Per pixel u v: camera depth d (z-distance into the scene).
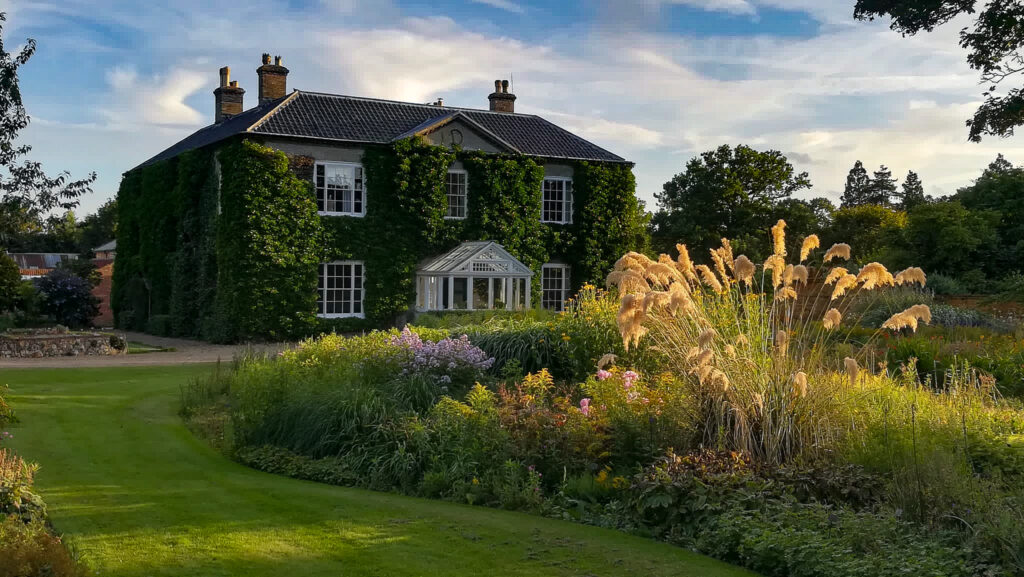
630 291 7.67
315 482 7.96
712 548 5.72
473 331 13.70
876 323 17.27
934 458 6.16
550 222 30.36
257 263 24.75
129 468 8.06
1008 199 30.27
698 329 7.52
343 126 26.94
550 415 8.17
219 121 32.69
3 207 19.67
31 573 4.22
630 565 5.34
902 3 24.11
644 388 8.53
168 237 29.42
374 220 27.03
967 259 27.48
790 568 5.14
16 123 18.36
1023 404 10.11
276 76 29.73
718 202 44.12
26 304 30.39
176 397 12.85
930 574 4.65
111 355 20.09
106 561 5.19
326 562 5.30
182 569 5.09
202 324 27.00
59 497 6.73
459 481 7.45
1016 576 4.74
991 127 24.44
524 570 5.21
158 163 29.86
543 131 31.67
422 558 5.42
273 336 25.12
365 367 10.84
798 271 7.49
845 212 48.09
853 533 5.31
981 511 5.55
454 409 8.42
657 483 6.31
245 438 9.39
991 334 14.33
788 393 7.09
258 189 24.78
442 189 27.89
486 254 27.86
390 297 27.30
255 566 5.20
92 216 64.56
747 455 6.84
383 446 8.21
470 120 28.42
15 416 10.13
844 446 6.95
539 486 7.25
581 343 11.42
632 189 31.48
